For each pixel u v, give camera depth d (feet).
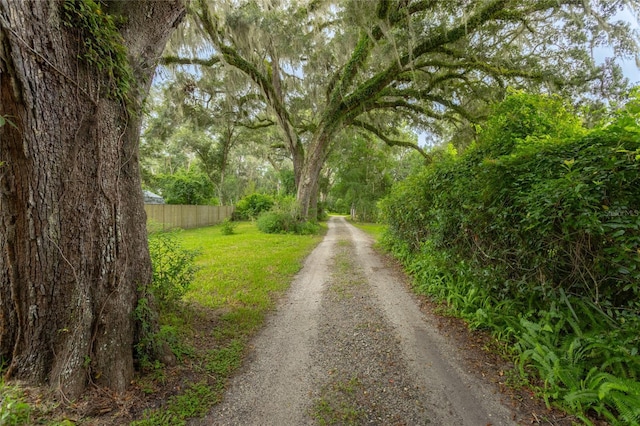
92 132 6.64
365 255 27.30
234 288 16.03
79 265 6.49
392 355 9.20
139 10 7.79
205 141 78.18
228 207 79.51
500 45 29.32
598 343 6.80
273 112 43.73
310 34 32.68
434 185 15.74
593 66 25.23
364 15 25.48
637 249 6.18
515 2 24.22
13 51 5.35
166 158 79.00
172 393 7.04
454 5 24.47
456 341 9.96
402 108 45.47
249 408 6.79
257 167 130.21
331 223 80.23
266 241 35.86
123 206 7.55
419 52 28.60
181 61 34.73
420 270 17.26
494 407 6.67
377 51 29.84
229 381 7.83
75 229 6.45
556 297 8.18
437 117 41.39
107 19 6.60
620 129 6.73
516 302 9.72
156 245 11.44
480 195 10.82
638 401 5.54
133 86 7.79
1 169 5.92
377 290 16.20
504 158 9.30
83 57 6.38
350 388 7.55
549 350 7.60
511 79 30.71
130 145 7.91
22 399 5.76
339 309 13.43
